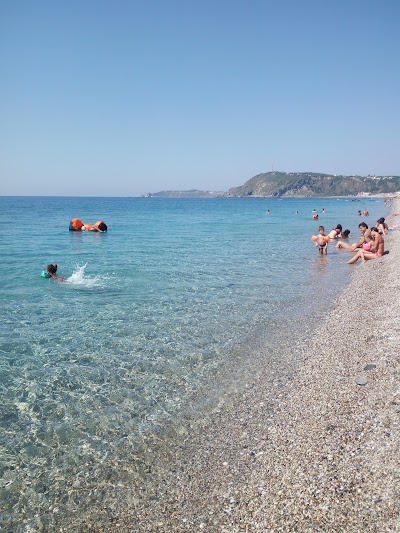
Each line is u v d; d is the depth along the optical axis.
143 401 4.02
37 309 6.96
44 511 2.69
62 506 2.73
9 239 17.86
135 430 3.55
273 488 2.73
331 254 13.67
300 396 3.99
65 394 4.13
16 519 2.62
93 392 4.18
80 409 3.87
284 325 6.23
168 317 6.59
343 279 9.55
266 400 3.99
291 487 2.71
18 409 3.85
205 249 14.88
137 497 2.79
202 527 2.49
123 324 6.23
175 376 4.54
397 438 2.98
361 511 2.38
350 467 2.78
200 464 3.09
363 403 3.64
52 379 4.43
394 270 9.42
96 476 3.00
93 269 10.67
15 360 4.89
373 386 3.93
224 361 4.93
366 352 4.85
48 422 3.66
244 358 5.02
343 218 33.84
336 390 4.00
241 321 6.43
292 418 3.60
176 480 2.93
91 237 19.12
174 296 7.92
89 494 2.82
